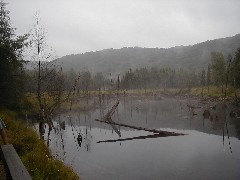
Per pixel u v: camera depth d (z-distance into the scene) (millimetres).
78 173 16047
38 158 10273
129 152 21938
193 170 16953
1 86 27469
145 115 51531
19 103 33219
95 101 78375
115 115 52781
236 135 29125
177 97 100750
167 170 16922
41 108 21938
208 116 45562
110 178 15219
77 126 37812
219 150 22453
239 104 62219
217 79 92125
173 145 24844
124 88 127750
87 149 22719
